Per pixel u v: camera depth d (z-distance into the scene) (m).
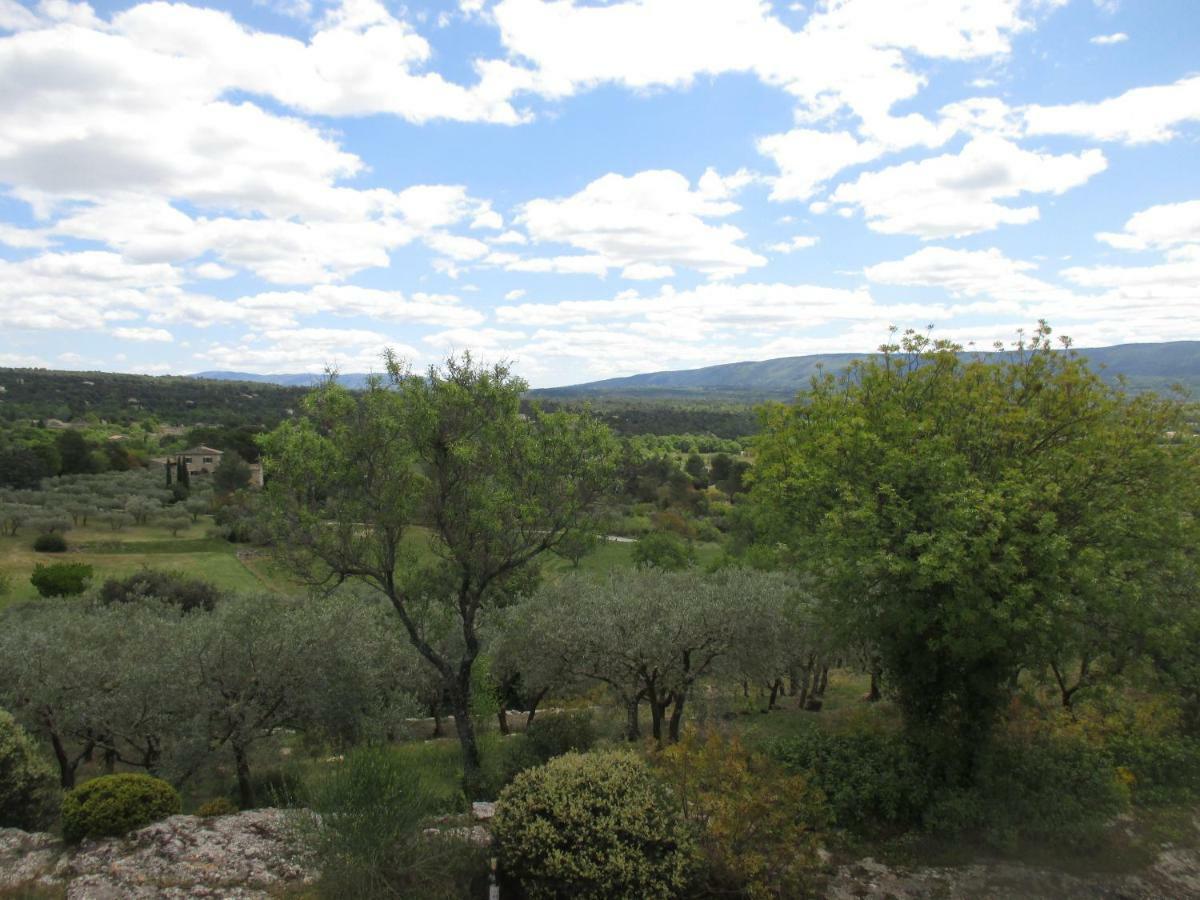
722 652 20.33
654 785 10.12
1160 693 16.72
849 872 11.22
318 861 9.43
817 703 27.47
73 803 10.94
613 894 8.66
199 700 17.06
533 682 21.98
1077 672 21.80
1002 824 11.97
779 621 20.72
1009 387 15.23
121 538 63.00
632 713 20.88
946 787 12.82
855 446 13.92
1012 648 12.75
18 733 12.79
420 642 16.77
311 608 20.53
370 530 16.16
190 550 60.69
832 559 13.00
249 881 9.70
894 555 11.77
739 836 9.84
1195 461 14.15
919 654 13.53
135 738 18.06
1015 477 12.41
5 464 75.81
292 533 15.58
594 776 9.79
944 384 15.38
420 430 15.48
